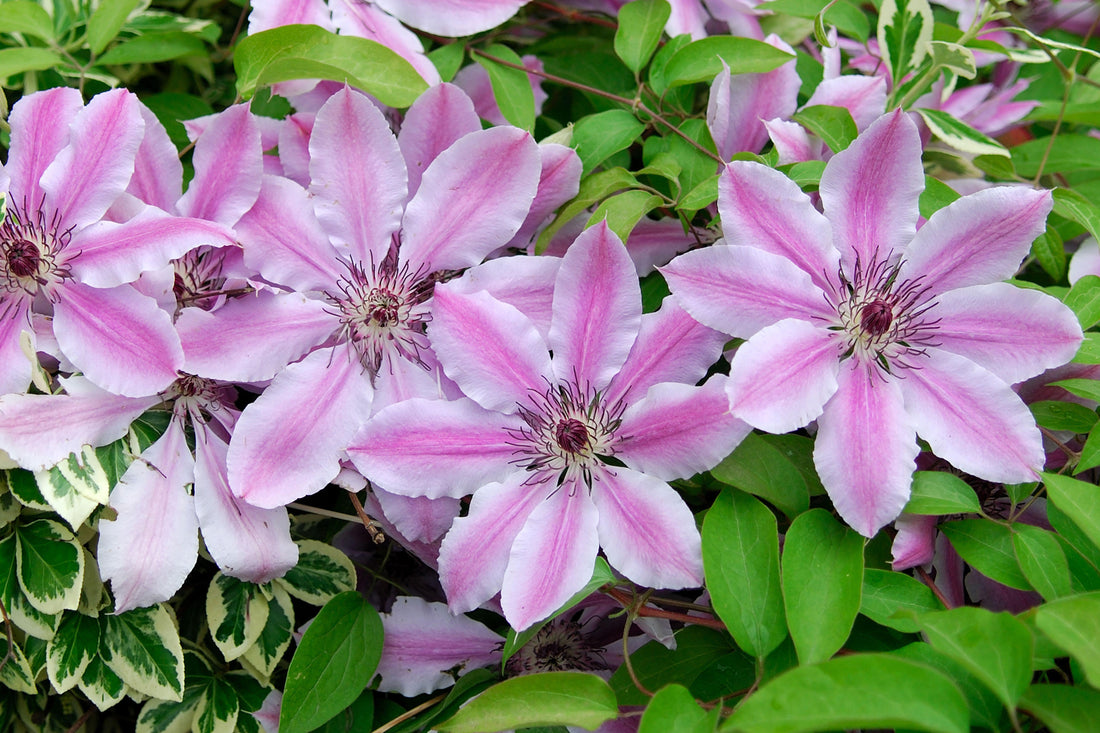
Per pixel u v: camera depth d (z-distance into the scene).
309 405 0.65
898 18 0.74
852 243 0.65
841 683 0.55
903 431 0.63
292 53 0.70
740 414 0.61
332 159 0.67
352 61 0.70
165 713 0.70
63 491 0.63
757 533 0.63
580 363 0.65
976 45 0.76
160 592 0.65
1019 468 0.62
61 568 0.66
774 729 0.54
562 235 0.71
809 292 0.64
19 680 0.69
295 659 0.66
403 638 0.70
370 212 0.67
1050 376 0.68
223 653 0.68
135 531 0.65
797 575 0.62
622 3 0.82
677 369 0.65
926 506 0.63
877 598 0.63
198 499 0.66
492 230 0.67
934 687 0.55
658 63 0.74
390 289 0.67
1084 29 0.86
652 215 0.75
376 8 0.74
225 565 0.65
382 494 0.66
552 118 0.83
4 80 0.74
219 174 0.66
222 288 0.67
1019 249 0.64
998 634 0.56
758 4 0.78
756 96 0.73
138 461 0.66
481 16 0.74
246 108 0.65
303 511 0.72
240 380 0.65
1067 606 0.56
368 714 0.70
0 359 0.65
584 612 0.71
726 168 0.64
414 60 0.73
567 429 0.65
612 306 0.65
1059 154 0.79
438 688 0.70
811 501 0.68
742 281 0.63
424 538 0.66
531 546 0.64
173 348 0.63
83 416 0.65
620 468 0.65
